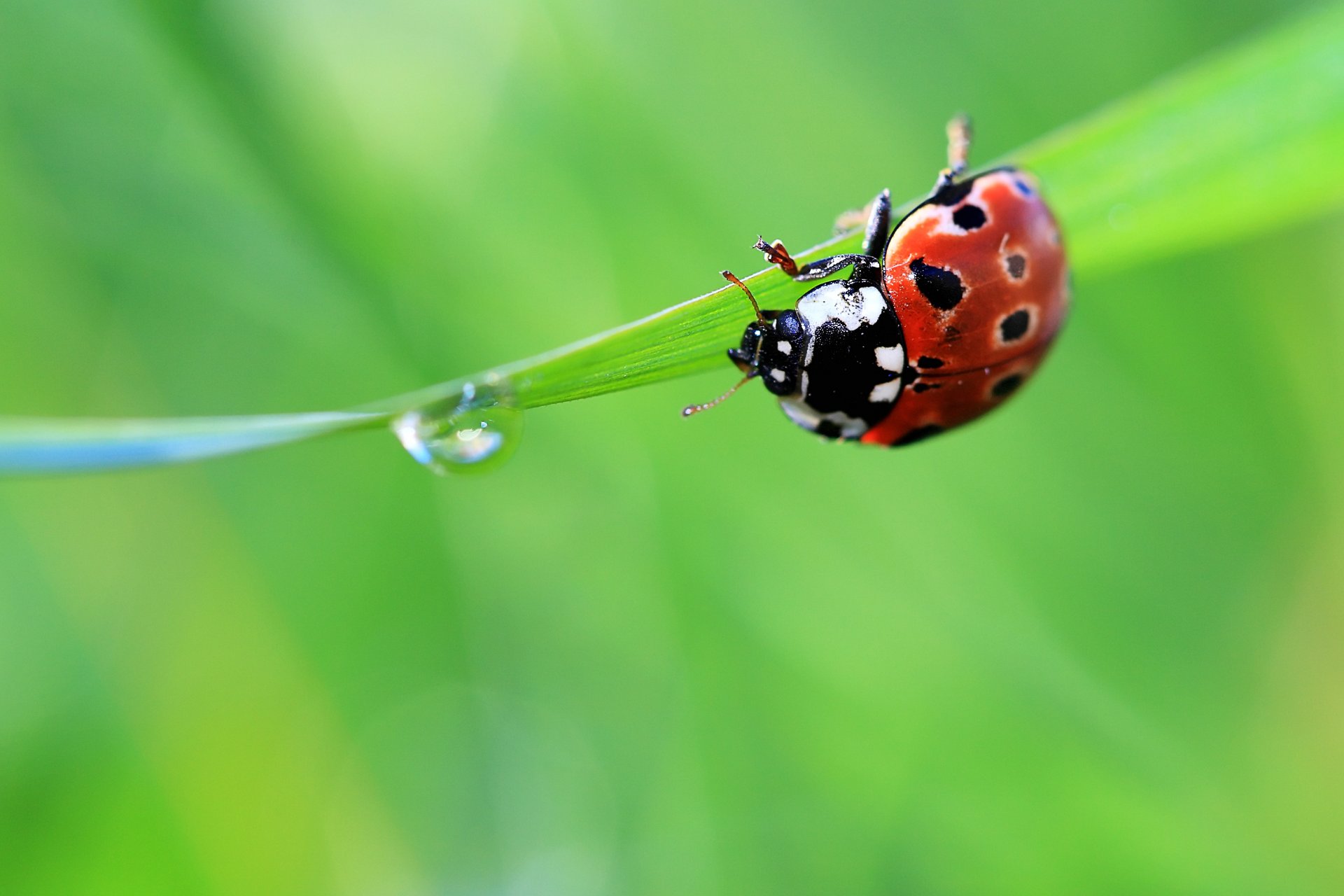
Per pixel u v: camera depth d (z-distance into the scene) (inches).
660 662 4.2
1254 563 4.3
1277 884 4.1
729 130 4.3
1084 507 4.3
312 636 4.1
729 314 3.7
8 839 4.0
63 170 4.1
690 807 4.2
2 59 4.0
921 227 3.8
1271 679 4.2
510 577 4.2
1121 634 4.2
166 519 4.1
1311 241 4.3
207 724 4.1
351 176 4.1
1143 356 4.3
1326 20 3.7
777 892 4.1
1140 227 3.8
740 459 4.3
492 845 4.2
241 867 4.0
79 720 4.0
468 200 4.2
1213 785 4.2
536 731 4.2
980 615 4.2
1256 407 4.3
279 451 4.2
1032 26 4.4
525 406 3.6
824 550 4.3
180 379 4.1
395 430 3.5
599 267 4.3
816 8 4.4
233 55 4.0
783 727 4.2
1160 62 4.4
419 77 4.2
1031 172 3.8
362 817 4.1
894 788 4.2
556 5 4.2
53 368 4.1
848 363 3.8
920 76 4.4
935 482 4.3
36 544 4.1
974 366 3.8
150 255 4.1
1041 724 4.2
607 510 4.3
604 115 4.3
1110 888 4.1
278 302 4.1
